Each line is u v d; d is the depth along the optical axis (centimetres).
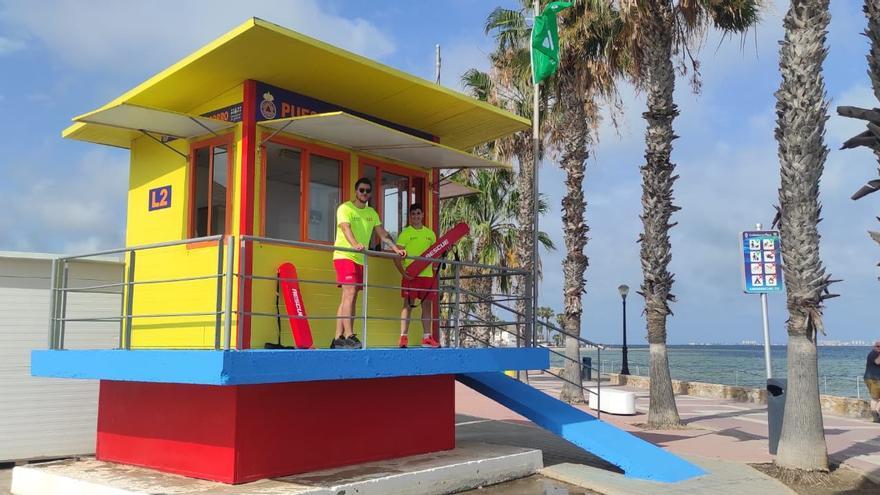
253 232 817
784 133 969
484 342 1216
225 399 759
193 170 884
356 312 920
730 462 997
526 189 2258
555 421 973
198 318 837
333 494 718
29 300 1056
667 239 1439
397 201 1009
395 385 927
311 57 781
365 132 848
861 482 898
